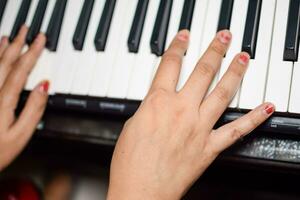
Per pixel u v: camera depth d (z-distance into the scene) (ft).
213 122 1.86
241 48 1.95
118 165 1.85
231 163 2.02
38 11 2.24
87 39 2.14
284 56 1.90
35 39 2.17
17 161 2.84
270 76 1.89
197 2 2.06
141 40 2.07
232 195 2.53
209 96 1.87
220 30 1.99
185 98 1.86
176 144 1.82
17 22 2.26
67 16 2.20
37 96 2.12
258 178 2.44
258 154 1.93
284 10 1.96
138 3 2.11
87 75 2.08
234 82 1.86
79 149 2.58
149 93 1.90
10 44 2.23
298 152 1.90
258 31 1.96
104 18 2.12
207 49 1.91
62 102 2.11
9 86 2.16
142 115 1.87
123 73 2.04
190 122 1.83
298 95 1.85
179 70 1.92
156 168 1.81
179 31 1.99
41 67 2.16
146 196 1.79
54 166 2.82
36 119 2.19
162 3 2.07
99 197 2.72
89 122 2.17
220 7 2.03
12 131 2.19
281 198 2.45
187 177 1.85
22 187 2.71
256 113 1.83
